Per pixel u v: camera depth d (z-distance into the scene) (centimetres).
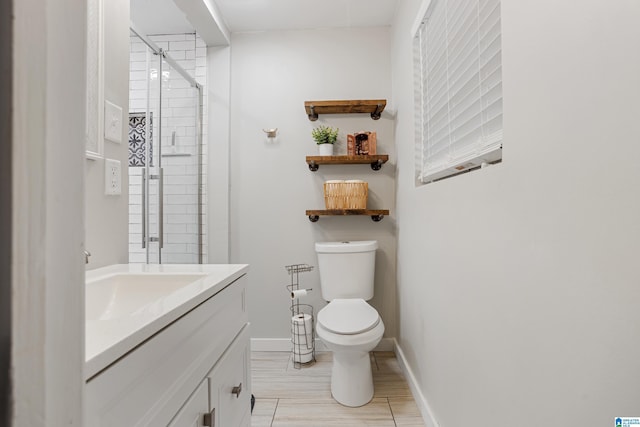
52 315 24
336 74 276
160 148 224
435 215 161
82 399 27
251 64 279
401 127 243
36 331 23
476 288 115
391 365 242
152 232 219
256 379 224
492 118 117
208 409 87
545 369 77
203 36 263
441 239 152
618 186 57
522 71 86
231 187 279
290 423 175
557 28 72
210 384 88
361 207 256
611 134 58
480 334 111
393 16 262
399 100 248
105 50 126
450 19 155
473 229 117
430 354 169
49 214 24
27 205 22
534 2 80
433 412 164
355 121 275
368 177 274
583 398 65
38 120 23
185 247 254
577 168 66
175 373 70
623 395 56
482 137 127
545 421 77
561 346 72
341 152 275
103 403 48
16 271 21
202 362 85
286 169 277
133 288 109
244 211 278
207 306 88
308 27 275
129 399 54
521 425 87
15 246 21
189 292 82
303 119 277
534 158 81
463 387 126
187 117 258
